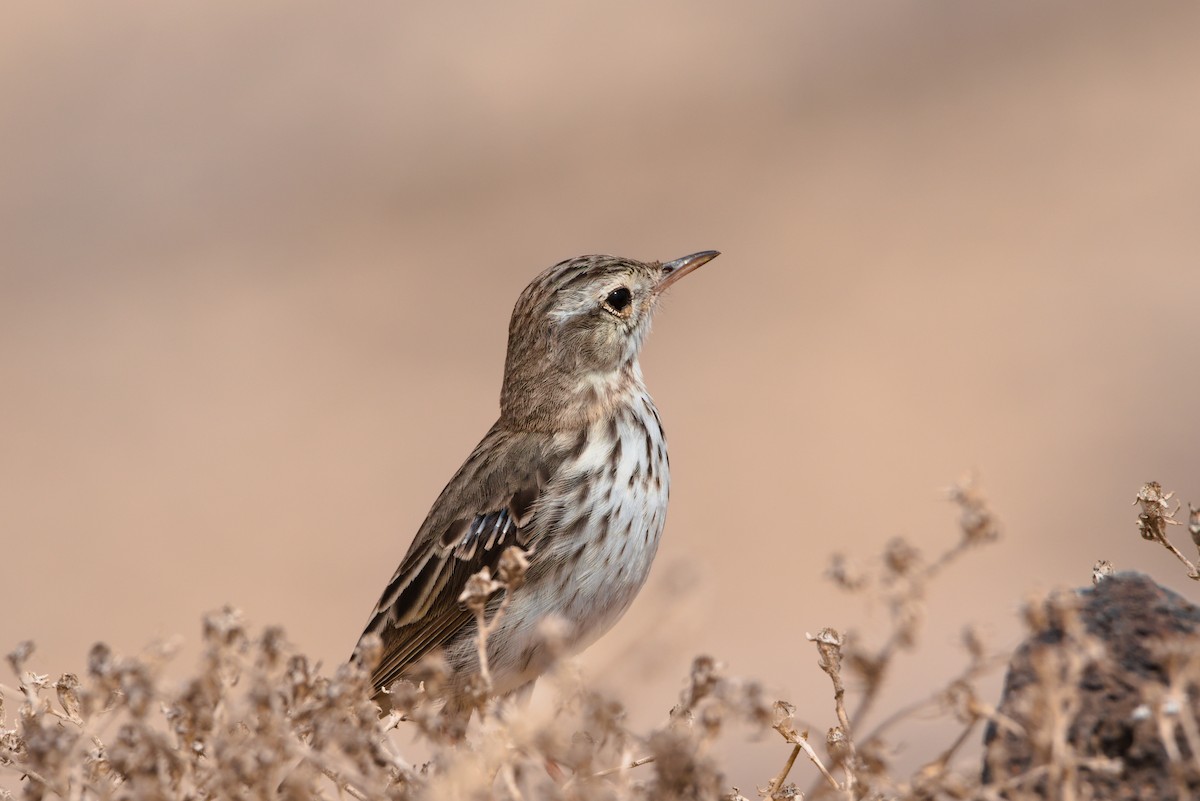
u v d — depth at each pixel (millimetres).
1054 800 7488
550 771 9906
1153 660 8008
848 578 7719
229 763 7969
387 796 8406
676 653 8445
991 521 7699
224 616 8320
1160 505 9406
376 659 8797
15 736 9250
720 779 7711
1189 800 7625
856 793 8258
